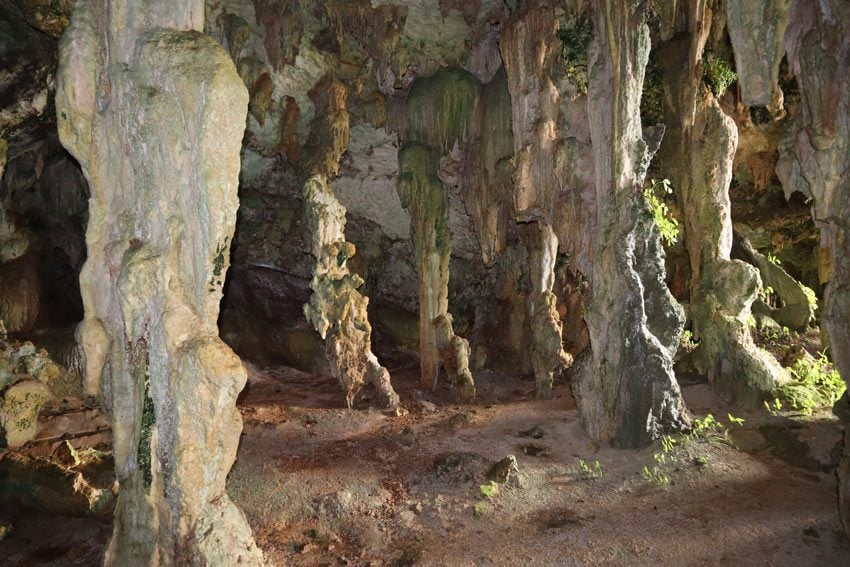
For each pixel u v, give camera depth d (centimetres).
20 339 1021
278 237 1267
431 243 1080
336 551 548
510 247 1247
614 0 693
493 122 1010
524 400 1040
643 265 739
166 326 421
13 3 742
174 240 433
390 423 920
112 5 437
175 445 420
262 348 1338
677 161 867
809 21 529
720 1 816
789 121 577
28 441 745
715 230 836
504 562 527
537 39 816
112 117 454
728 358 800
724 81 831
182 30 447
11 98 800
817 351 961
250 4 896
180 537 423
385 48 952
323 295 998
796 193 1200
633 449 720
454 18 959
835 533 519
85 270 462
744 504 582
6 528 580
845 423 505
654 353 707
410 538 571
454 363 1077
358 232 1331
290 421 928
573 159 802
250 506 623
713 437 703
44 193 1164
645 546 536
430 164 1062
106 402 483
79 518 604
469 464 707
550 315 1034
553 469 705
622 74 695
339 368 996
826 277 1021
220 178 420
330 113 995
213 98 409
